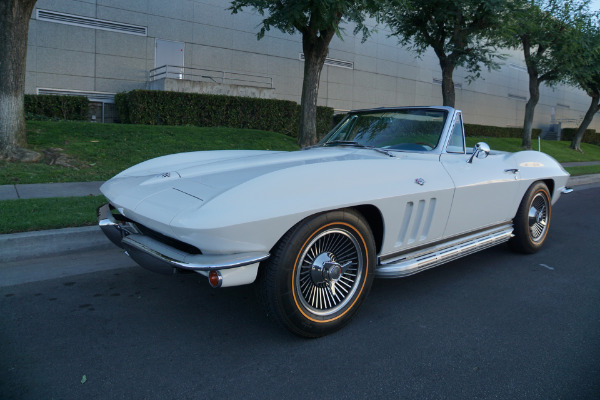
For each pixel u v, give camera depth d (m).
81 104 15.02
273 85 20.67
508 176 4.03
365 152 3.46
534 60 20.48
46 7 15.09
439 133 3.62
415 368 2.43
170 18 17.61
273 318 2.55
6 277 3.73
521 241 4.57
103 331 2.81
